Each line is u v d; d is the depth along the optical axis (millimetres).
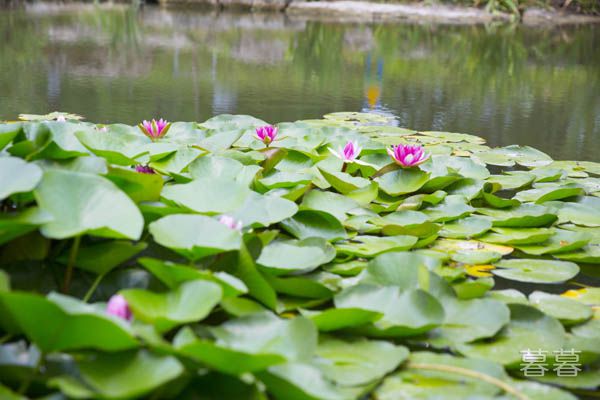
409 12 11516
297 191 1787
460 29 9961
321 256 1344
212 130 2705
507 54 7621
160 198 1573
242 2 11898
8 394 790
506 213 1976
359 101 4418
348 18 11016
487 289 1333
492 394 984
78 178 1206
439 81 5570
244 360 842
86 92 4230
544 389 998
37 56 5812
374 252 1553
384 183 2135
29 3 11047
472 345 1156
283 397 924
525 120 3916
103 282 1210
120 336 837
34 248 1214
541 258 1684
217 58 6293
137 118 3438
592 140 3395
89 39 7184
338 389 924
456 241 1750
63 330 832
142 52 6395
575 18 11867
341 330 1166
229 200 1512
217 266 1248
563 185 2336
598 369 1124
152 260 1081
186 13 10797
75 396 780
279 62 6277
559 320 1276
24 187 1102
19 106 3650
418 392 991
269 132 2418
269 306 1228
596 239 1806
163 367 849
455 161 2482
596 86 5555
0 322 993
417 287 1320
